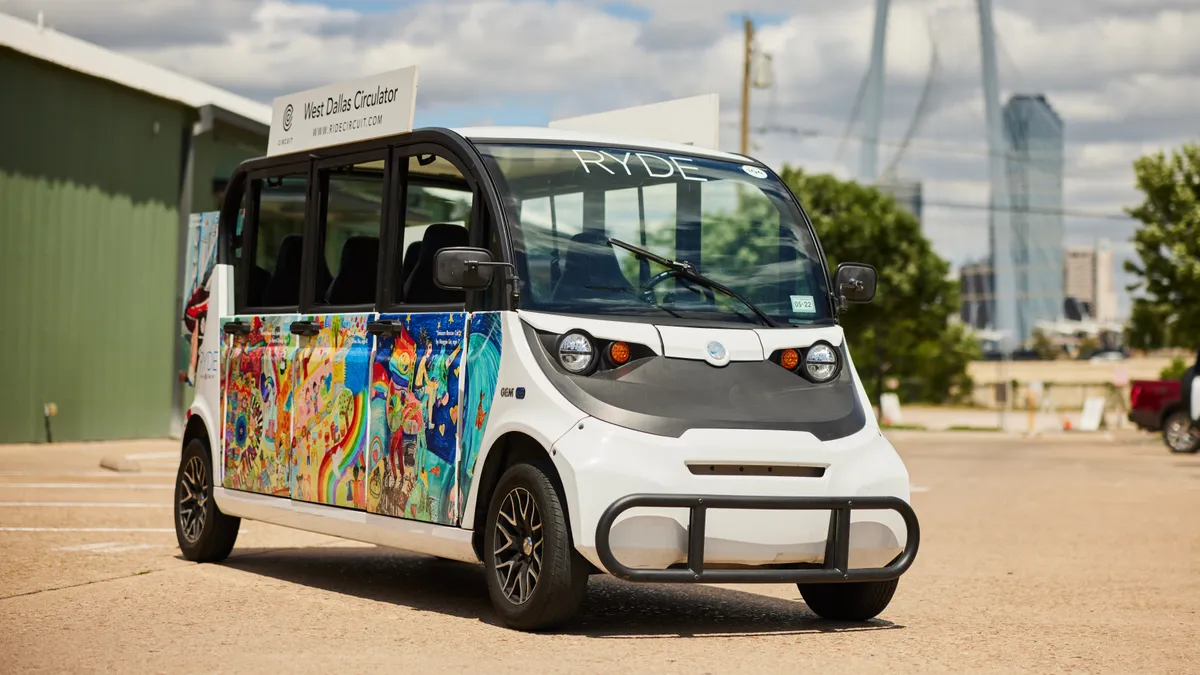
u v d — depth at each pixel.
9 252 19.67
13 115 19.66
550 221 7.12
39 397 20.34
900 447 31.28
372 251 8.14
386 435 7.66
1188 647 6.85
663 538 6.46
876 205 57.78
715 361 6.88
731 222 7.56
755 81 38.62
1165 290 36.88
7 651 6.07
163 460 18.47
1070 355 119.56
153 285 22.80
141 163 22.42
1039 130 113.25
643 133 9.50
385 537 7.61
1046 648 6.73
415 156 7.70
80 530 10.95
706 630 7.04
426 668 5.78
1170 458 26.23
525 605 6.65
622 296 7.02
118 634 6.52
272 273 9.06
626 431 6.49
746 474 6.68
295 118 8.86
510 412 6.78
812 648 6.55
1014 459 25.92
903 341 59.16
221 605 7.48
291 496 8.49
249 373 9.00
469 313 7.17
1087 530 12.94
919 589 8.98
